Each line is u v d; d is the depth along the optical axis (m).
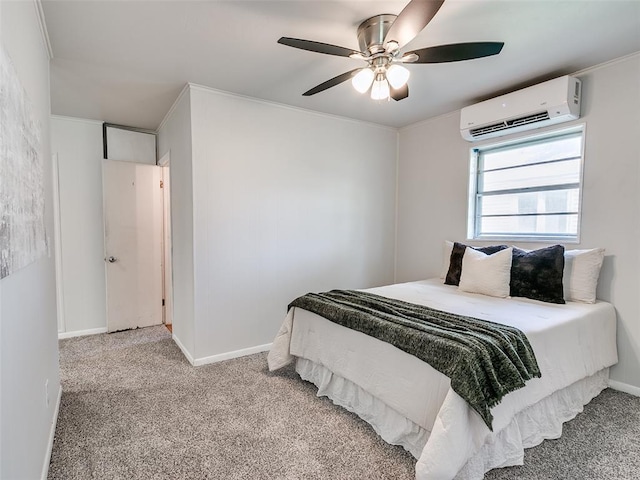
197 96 2.93
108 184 3.93
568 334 2.12
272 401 2.40
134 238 4.11
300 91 3.07
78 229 3.88
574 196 2.93
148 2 1.83
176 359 3.17
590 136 2.69
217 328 3.13
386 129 4.21
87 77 2.75
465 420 1.53
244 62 2.52
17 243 1.14
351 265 3.99
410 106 3.48
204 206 3.02
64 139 3.76
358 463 1.78
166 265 4.34
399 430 1.88
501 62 2.54
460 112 3.48
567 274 2.63
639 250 2.46
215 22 2.03
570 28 2.11
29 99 1.45
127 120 3.89
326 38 2.21
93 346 3.52
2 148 0.98
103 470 1.72
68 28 2.06
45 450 1.70
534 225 3.20
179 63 2.54
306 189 3.61
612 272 2.59
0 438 0.97
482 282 2.84
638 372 2.47
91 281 3.96
